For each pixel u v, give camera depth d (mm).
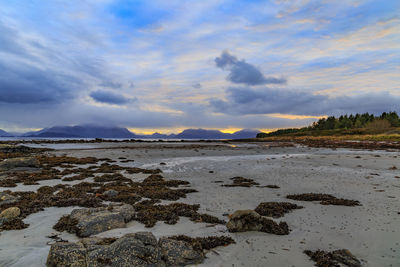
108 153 40594
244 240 7598
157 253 5914
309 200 12641
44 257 6125
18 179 18156
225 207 11531
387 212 10438
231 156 37312
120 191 14430
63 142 78375
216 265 6020
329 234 8102
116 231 8078
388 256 6539
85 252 5707
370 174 20672
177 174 21531
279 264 6113
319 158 32375
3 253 6328
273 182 17766
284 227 8547
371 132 110688
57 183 17391
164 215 9836
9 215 9180
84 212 9250
